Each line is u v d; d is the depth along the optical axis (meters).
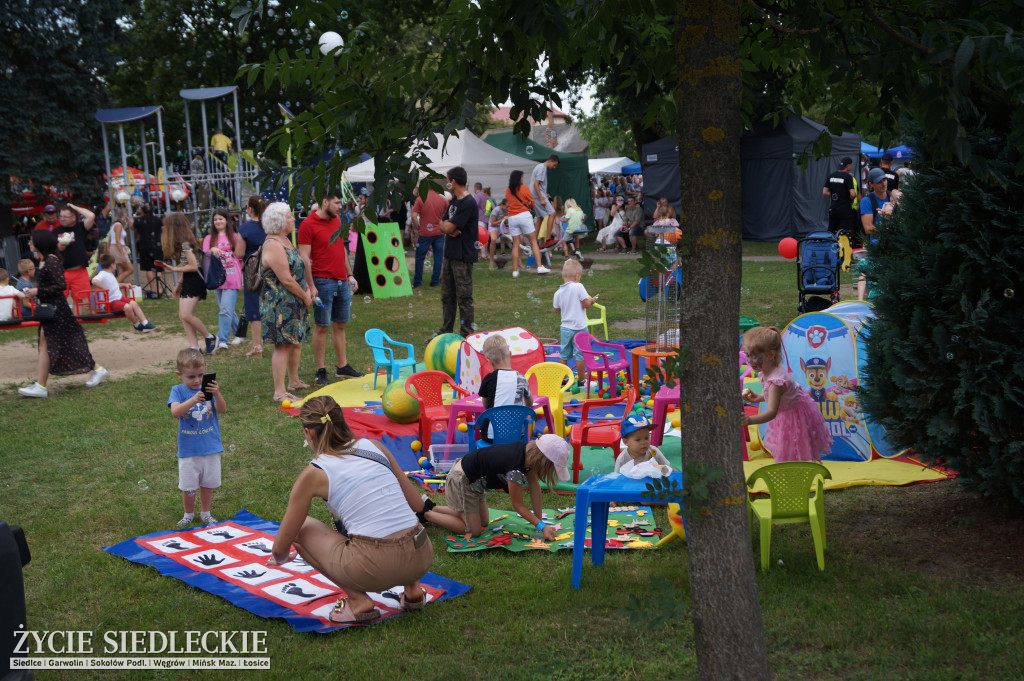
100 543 5.48
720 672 2.86
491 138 27.50
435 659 3.99
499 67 3.22
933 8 3.32
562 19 2.91
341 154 3.34
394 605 4.56
